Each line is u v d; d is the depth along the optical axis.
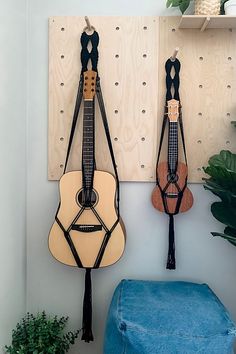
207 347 1.16
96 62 1.61
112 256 1.54
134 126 1.65
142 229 1.69
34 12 1.65
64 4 1.64
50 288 1.71
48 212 1.70
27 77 1.66
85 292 1.62
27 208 1.69
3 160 1.38
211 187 1.46
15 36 1.50
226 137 1.65
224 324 1.22
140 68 1.64
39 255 1.71
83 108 1.61
